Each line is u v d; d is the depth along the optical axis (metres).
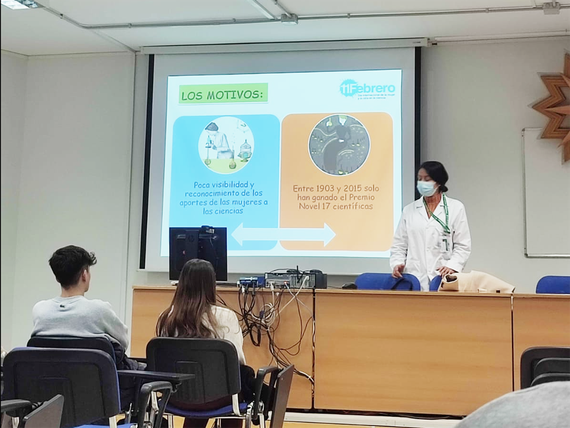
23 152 5.81
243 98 5.48
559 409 0.47
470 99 5.23
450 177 5.20
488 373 3.37
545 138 5.06
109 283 5.61
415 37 5.23
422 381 3.43
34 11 4.84
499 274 5.06
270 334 3.60
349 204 5.23
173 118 5.55
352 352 3.52
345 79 5.34
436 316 3.45
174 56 5.60
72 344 2.08
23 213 5.77
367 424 3.46
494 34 5.13
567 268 4.96
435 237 4.21
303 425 3.46
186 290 2.52
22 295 5.70
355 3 4.65
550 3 4.51
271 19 4.94
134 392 2.29
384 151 5.22
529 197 5.05
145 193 5.52
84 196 5.71
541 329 3.34
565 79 4.98
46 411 1.54
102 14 4.95
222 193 5.41
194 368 2.30
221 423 2.75
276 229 5.30
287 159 5.36
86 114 5.77
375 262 5.15
